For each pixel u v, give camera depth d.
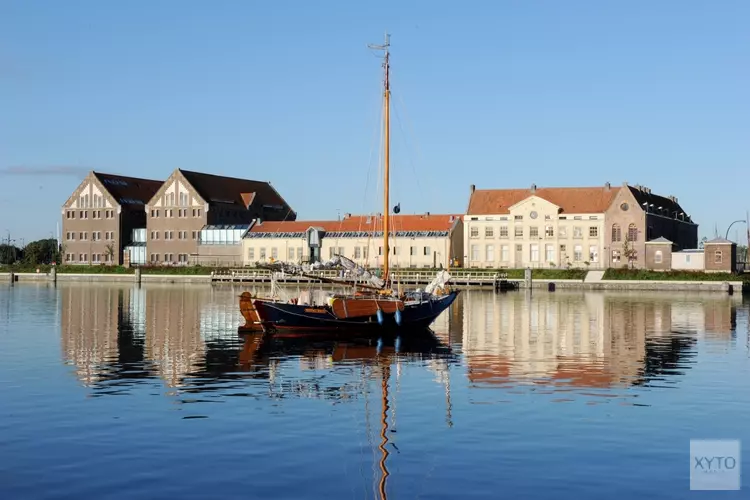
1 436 24.84
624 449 23.59
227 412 28.23
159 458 22.64
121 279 147.38
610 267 132.75
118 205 163.62
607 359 41.75
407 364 40.25
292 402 30.03
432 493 19.95
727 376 35.94
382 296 56.00
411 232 139.25
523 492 20.05
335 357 42.88
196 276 141.75
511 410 28.56
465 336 53.28
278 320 53.66
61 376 35.59
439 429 25.83
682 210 165.88
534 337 52.59
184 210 157.88
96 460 22.42
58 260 168.25
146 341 49.47
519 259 138.38
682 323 62.50
